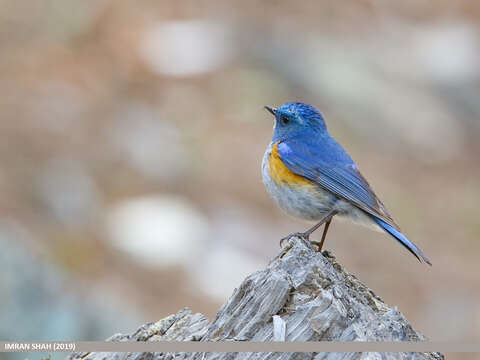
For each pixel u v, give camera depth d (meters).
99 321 11.14
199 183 17.27
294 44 23.27
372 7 27.98
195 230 15.73
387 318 5.85
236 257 15.18
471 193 19.70
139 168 17.31
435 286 16.09
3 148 16.58
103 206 16.11
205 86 20.84
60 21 22.27
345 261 16.22
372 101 21.86
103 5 23.14
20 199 15.25
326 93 21.41
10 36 21.33
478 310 15.05
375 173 19.27
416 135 21.42
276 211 17.05
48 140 17.20
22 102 18.38
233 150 18.55
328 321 5.60
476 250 17.50
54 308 10.84
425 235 17.80
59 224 15.14
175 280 14.32
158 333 6.57
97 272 14.11
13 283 10.77
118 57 21.36
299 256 6.14
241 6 25.38
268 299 5.82
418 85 23.88
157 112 19.44
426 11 29.03
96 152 17.44
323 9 26.73
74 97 19.19
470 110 23.59
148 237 15.16
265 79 21.31
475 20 28.97
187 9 24.27
